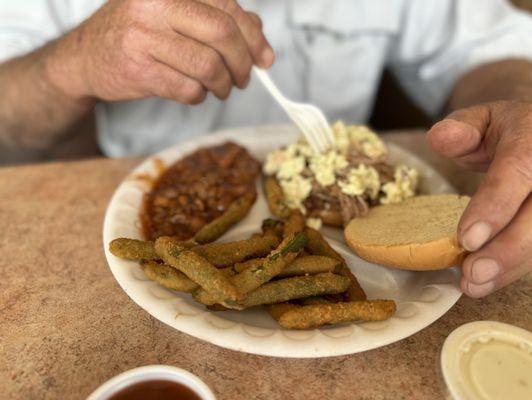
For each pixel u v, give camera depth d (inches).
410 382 9.7
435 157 18.3
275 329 10.2
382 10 22.9
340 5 22.7
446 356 9.4
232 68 14.0
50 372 9.8
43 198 15.6
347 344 9.6
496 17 22.6
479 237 9.5
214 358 10.2
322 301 10.8
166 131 23.3
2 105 18.9
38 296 11.8
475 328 10.1
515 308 11.6
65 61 15.7
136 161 18.1
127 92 15.0
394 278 12.4
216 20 12.6
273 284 10.5
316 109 15.1
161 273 10.6
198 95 14.4
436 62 23.9
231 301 9.9
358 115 25.1
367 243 12.3
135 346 10.5
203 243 13.1
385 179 15.0
